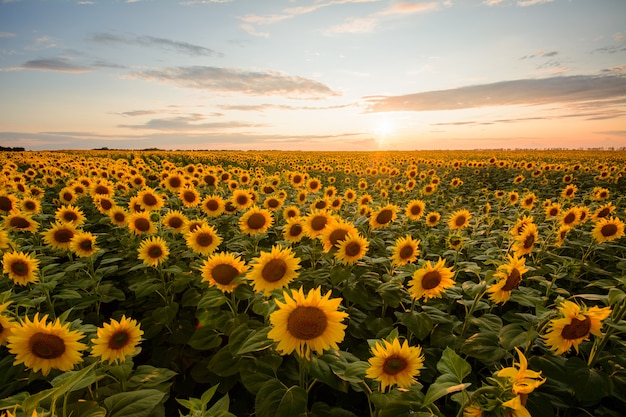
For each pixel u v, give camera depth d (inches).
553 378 118.4
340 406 147.2
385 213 272.1
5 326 112.3
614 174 883.4
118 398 94.3
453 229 302.8
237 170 961.5
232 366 131.0
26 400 65.0
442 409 139.3
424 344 171.0
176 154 1936.5
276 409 98.1
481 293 153.3
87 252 217.2
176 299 223.0
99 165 799.7
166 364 171.2
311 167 1084.5
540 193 629.3
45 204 428.8
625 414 134.3
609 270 263.7
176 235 289.4
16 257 168.1
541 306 129.1
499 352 131.2
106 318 215.0
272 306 124.6
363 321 176.9
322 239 197.6
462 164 1208.2
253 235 267.1
